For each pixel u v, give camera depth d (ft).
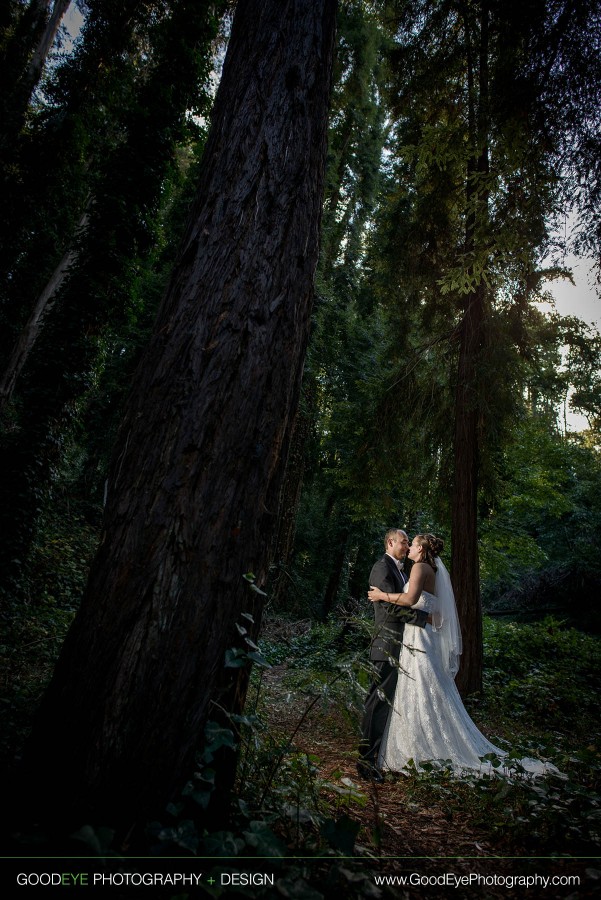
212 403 6.14
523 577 66.28
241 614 5.97
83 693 5.29
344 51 50.14
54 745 5.21
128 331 51.03
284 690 19.97
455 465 25.16
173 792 5.22
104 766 5.03
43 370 30.22
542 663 29.78
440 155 20.58
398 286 28.99
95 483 54.13
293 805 6.60
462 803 9.37
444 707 12.10
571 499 63.67
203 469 5.93
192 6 38.19
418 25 25.21
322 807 7.67
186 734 5.36
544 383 27.35
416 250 27.73
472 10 22.56
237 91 7.64
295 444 52.65
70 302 31.55
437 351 28.89
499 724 18.98
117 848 4.73
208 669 5.61
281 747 7.23
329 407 59.72
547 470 44.70
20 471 27.96
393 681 11.88
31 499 28.17
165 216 56.13
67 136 45.34
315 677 7.90
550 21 16.29
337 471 54.29
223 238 6.81
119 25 44.98
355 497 31.73
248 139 7.26
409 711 12.01
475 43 24.36
